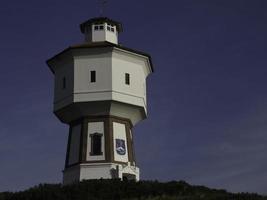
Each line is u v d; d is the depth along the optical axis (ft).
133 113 218.38
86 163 207.21
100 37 231.91
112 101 209.46
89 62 215.10
